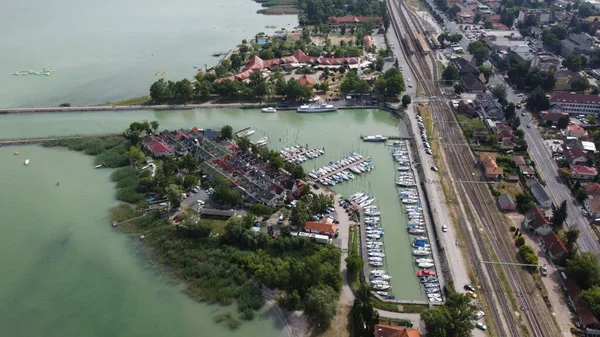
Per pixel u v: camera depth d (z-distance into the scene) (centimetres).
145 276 17762
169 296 16838
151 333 15312
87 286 17262
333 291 16062
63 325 15625
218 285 17150
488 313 15950
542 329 15362
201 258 18412
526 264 18075
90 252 18975
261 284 17225
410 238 19888
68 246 19312
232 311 16200
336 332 15275
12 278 17612
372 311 15125
